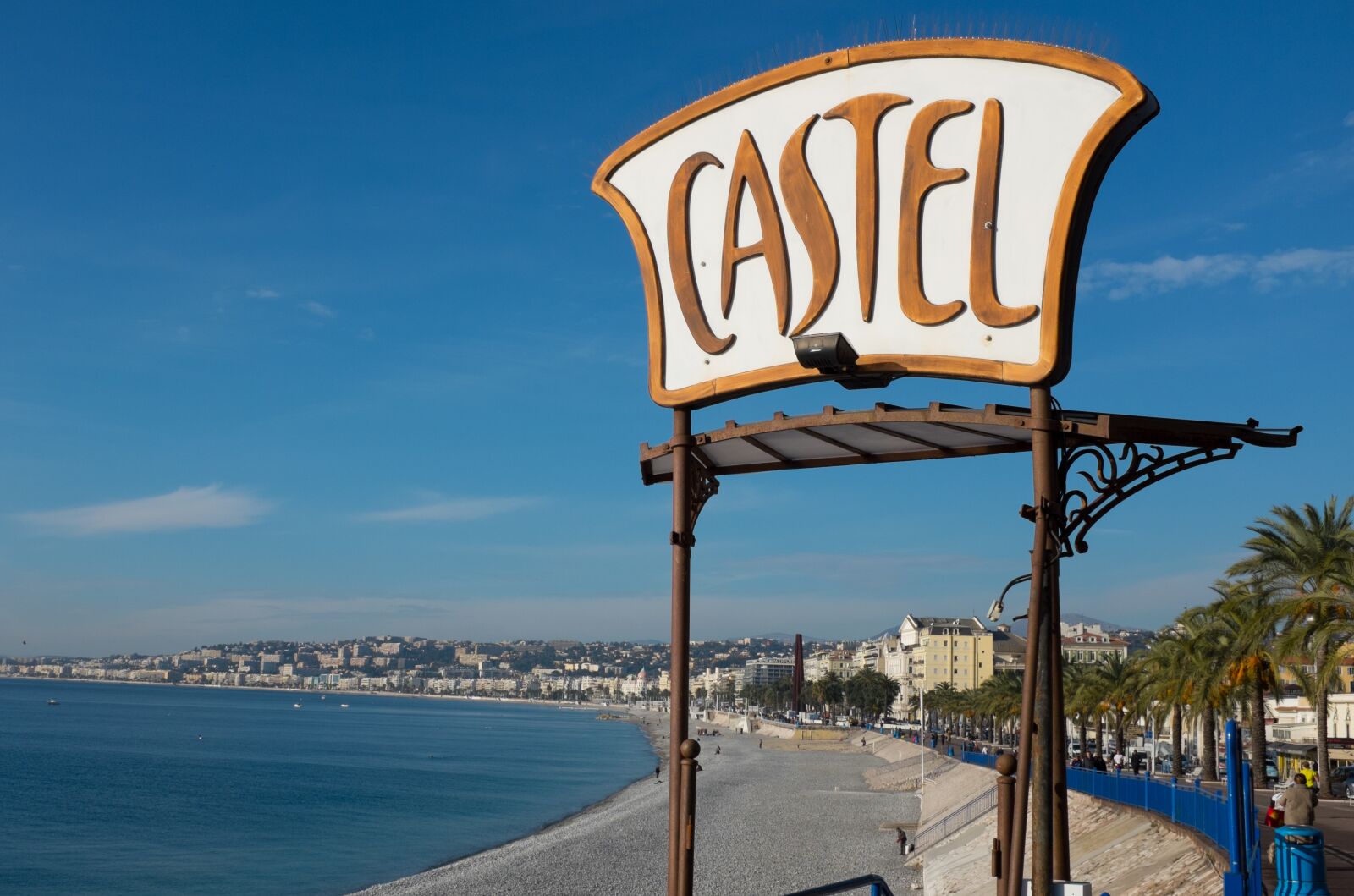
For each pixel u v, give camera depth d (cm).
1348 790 4528
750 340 1148
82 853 7438
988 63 1033
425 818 10019
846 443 1215
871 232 1071
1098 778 4047
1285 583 4553
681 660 1157
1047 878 984
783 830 7850
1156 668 6656
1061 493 1090
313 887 6462
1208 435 1037
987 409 1033
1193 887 2456
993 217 1023
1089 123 989
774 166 1137
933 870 4959
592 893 5597
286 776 13775
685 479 1194
